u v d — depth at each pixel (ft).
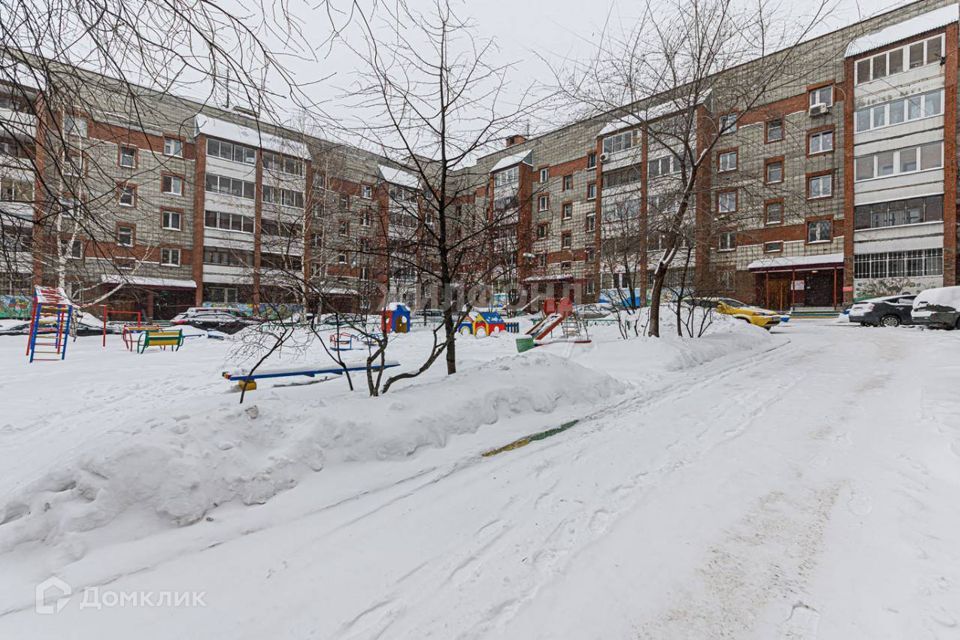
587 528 8.58
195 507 8.42
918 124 71.61
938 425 12.43
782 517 8.80
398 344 41.91
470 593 6.73
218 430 9.79
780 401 18.38
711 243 36.22
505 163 121.49
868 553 7.46
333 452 10.77
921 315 52.39
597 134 88.58
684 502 9.56
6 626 5.94
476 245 16.87
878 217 75.10
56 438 14.44
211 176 98.02
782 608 6.29
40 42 8.41
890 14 76.54
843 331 53.16
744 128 87.86
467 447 12.54
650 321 33.04
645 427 15.14
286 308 16.71
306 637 5.87
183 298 97.71
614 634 5.89
